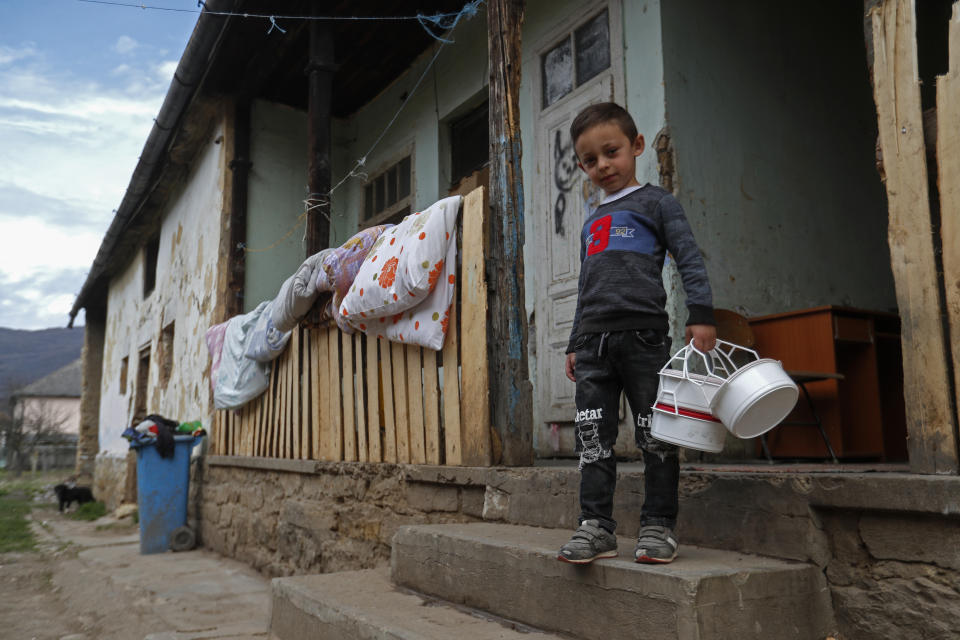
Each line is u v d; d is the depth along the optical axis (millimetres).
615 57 5270
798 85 5562
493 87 3896
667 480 2229
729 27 5242
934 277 2090
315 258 4996
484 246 3768
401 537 3242
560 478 3062
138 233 13055
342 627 2727
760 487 2334
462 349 3801
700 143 4930
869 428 4297
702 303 2133
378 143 8648
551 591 2379
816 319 4270
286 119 8914
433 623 2545
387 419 4367
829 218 5539
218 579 5766
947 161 2068
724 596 1963
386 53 7914
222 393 6742
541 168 5969
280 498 5816
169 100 8219
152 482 7402
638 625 2051
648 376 2219
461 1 7137
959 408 1996
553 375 5609
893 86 2232
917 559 1985
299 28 7309
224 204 8359
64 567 6676
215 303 8148
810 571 2156
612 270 2293
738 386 2047
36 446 37312
